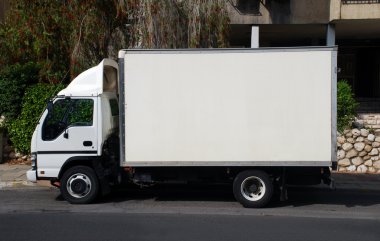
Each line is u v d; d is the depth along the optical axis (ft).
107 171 33.09
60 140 32.27
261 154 30.86
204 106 31.01
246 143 30.89
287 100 30.60
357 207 32.78
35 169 32.63
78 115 32.63
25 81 49.93
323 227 26.94
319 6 56.13
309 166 30.83
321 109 30.53
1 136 49.67
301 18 56.39
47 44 46.19
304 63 30.53
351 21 55.67
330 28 57.00
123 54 31.17
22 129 49.24
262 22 56.80
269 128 30.73
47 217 28.94
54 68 48.93
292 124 30.63
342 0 54.34
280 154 30.76
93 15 44.62
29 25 45.32
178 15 43.70
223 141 30.99
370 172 45.44
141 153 31.37
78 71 45.39
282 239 24.14
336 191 38.40
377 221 28.68
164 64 31.07
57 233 25.05
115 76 35.96
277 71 30.63
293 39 72.59
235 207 32.32
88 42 45.78
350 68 76.23
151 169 32.53
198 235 24.76
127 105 31.27
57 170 32.37
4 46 50.70
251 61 30.73
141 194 37.14
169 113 31.17
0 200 34.50
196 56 30.96
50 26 45.70
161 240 23.75
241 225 27.14
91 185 32.63
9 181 40.37
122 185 37.88
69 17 44.27
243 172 31.63
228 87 30.89
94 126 32.17
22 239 23.85
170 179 32.73
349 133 46.01
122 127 31.35
